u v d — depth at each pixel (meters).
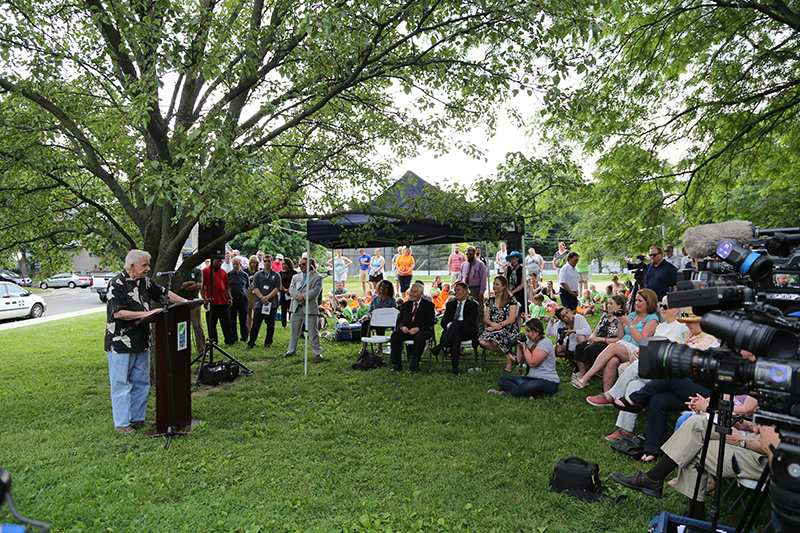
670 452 3.28
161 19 5.29
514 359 7.52
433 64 5.98
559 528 3.12
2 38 5.75
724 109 8.83
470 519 3.21
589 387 6.41
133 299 5.02
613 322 6.65
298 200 7.47
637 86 8.96
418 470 3.97
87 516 3.24
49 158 6.07
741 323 1.91
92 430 4.98
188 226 6.47
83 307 22.08
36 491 3.62
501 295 7.71
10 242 7.50
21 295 17.34
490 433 4.79
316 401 6.06
